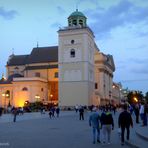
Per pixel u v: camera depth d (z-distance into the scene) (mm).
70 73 87312
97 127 18875
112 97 134000
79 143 18453
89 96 86812
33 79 97500
